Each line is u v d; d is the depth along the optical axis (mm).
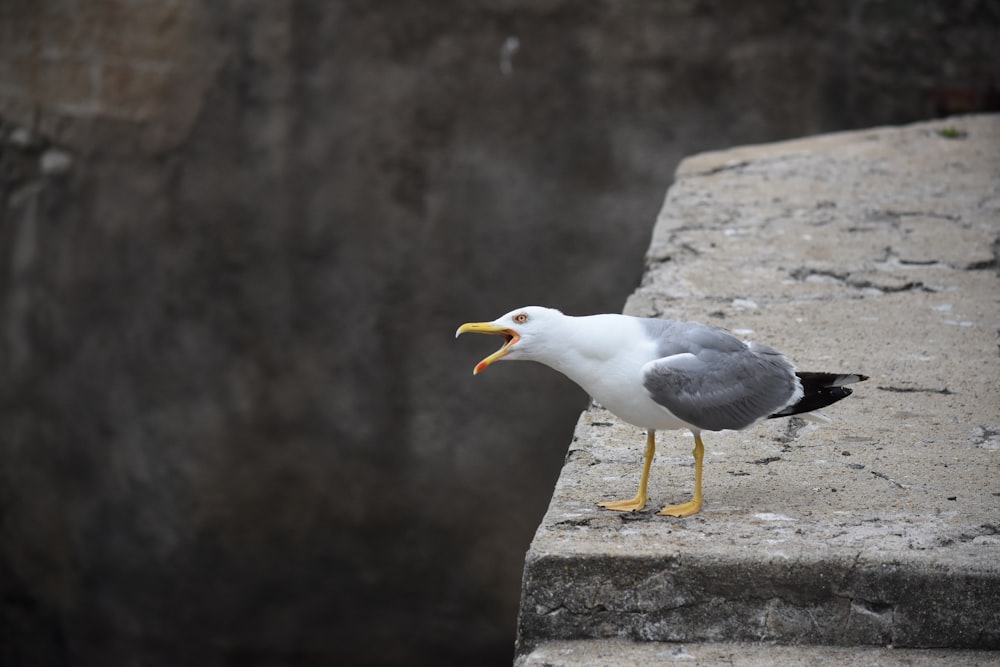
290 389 15727
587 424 5574
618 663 4012
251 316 15625
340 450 15789
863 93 14617
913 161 10484
